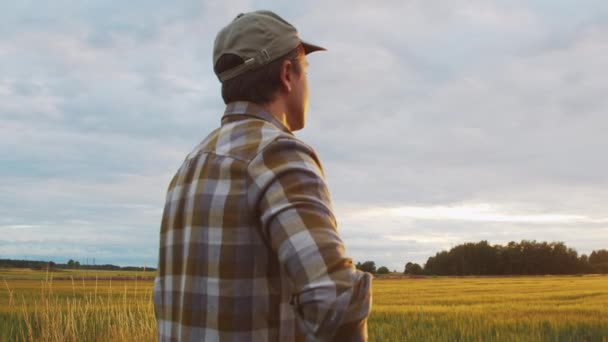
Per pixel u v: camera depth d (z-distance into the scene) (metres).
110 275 8.86
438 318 15.20
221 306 1.21
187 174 1.39
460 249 130.75
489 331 11.40
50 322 7.34
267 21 1.42
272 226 1.17
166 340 1.37
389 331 11.77
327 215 1.19
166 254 1.42
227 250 1.22
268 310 1.22
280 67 1.41
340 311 1.08
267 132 1.30
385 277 105.62
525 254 129.88
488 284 56.06
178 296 1.33
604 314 15.78
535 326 12.40
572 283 57.00
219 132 1.40
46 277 7.50
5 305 10.16
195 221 1.29
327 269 1.11
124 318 7.86
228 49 1.41
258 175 1.22
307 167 1.22
